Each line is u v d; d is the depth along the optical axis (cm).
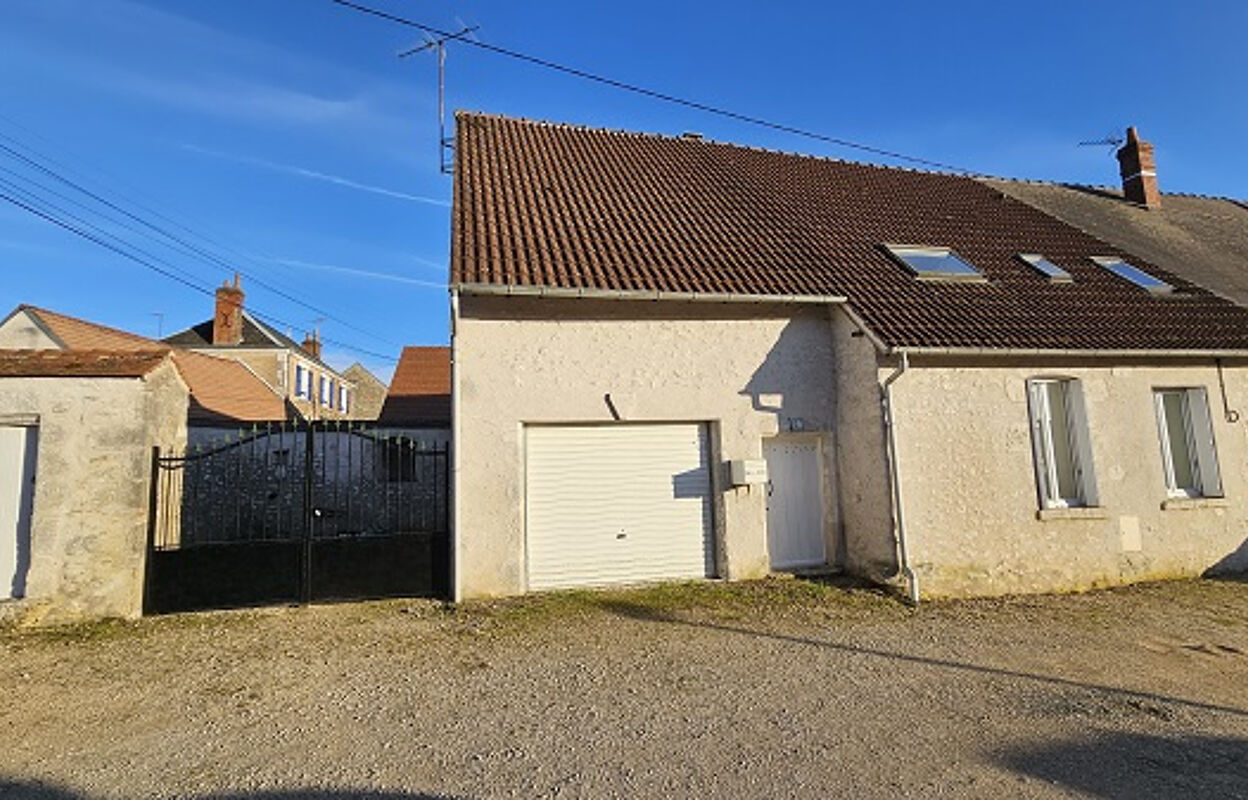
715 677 550
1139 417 955
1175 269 1295
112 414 752
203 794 370
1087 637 668
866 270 1035
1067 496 932
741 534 909
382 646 638
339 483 1109
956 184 1568
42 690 532
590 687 529
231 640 658
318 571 809
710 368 919
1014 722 461
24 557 716
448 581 834
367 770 394
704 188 1274
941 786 373
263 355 2914
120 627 703
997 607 791
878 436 874
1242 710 485
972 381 900
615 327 892
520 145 1275
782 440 957
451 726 456
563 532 870
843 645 637
